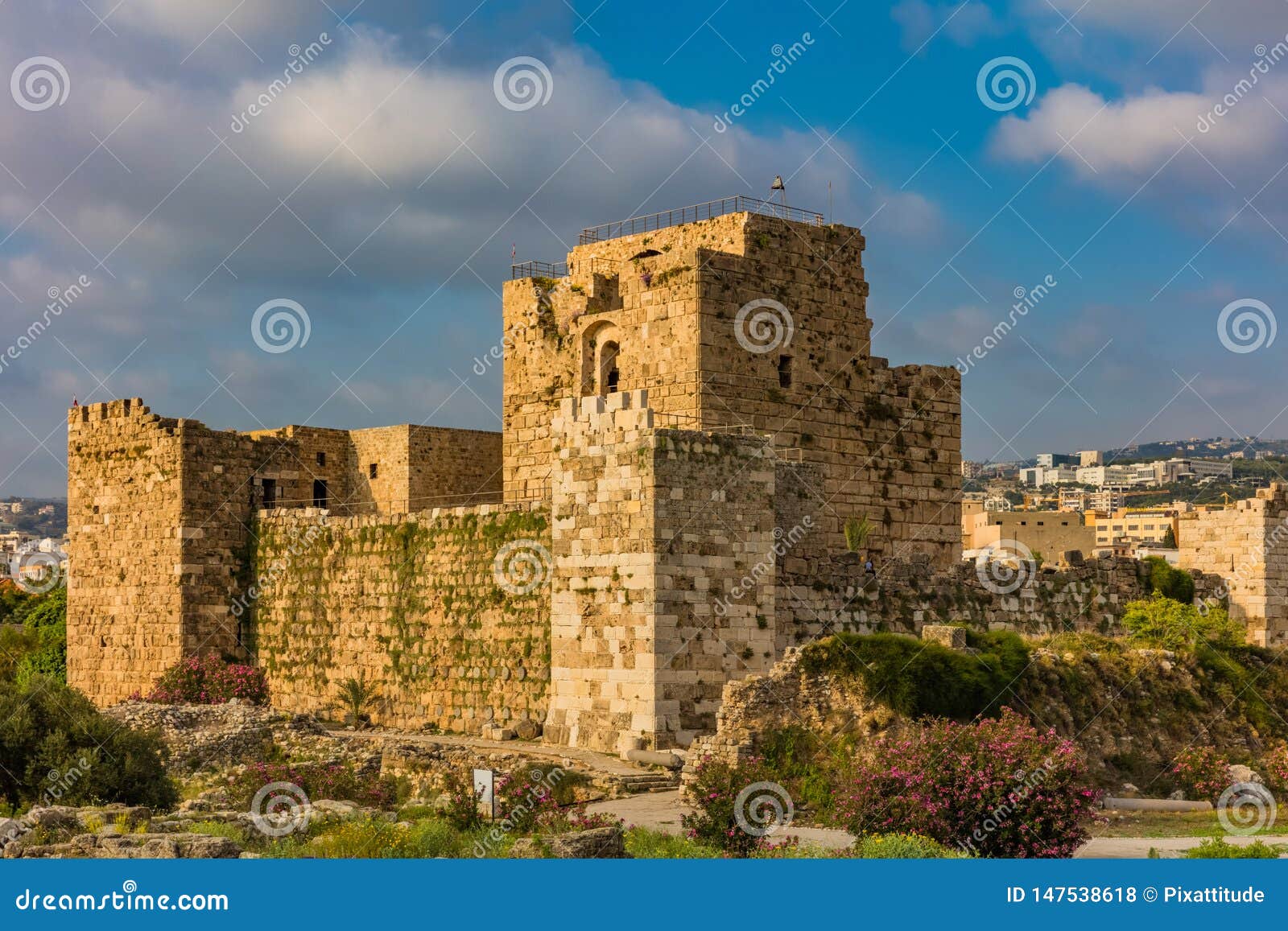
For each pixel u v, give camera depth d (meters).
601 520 60.25
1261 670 64.75
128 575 82.19
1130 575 75.75
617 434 59.97
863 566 67.81
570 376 75.81
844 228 76.25
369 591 73.00
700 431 60.22
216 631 80.00
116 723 53.59
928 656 54.22
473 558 67.62
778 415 72.69
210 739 60.81
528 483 77.31
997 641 58.38
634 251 77.25
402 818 49.22
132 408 82.69
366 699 72.06
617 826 42.81
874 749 50.09
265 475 82.81
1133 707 59.59
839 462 74.81
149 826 43.97
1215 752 58.62
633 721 58.44
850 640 54.66
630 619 58.88
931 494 78.31
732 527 60.56
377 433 93.06
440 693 68.44
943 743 45.41
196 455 80.19
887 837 41.97
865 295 76.69
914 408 78.00
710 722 58.97
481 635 66.75
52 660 93.25
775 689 53.94
